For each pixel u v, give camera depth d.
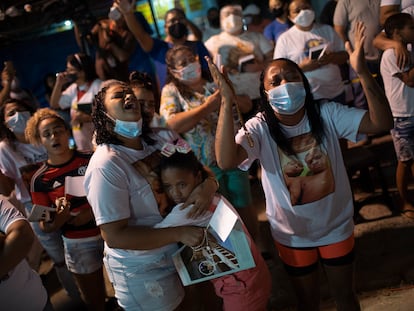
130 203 2.29
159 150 2.43
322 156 2.41
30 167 3.72
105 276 4.41
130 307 2.47
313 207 2.44
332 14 6.20
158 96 5.99
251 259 2.26
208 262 2.29
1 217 2.14
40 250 4.09
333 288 2.62
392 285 3.36
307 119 2.42
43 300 2.40
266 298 2.45
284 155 2.43
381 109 2.28
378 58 5.17
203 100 3.54
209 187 2.34
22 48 8.18
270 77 2.37
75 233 3.10
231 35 4.88
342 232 2.50
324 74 4.54
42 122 3.01
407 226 4.01
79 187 2.84
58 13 6.49
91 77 4.95
